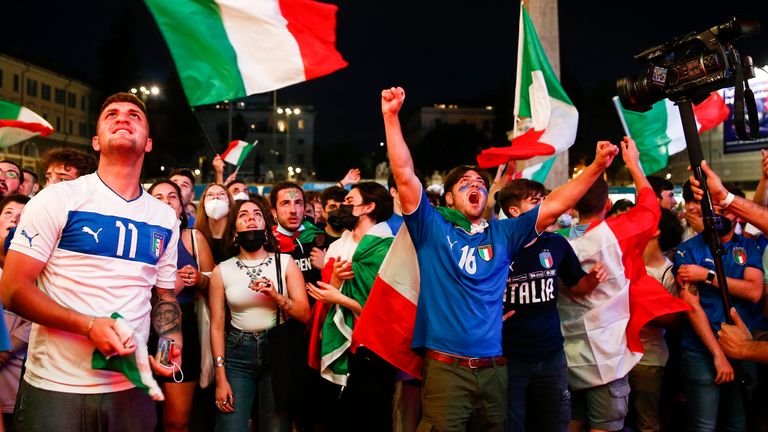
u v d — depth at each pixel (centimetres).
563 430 377
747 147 2803
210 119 9488
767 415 322
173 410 405
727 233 412
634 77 318
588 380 404
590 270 397
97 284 262
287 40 413
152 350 363
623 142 416
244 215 409
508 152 579
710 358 404
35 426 259
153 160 6347
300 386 399
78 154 472
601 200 427
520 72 653
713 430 407
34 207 255
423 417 337
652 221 403
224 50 411
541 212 332
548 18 826
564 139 620
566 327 414
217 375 388
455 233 341
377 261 417
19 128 584
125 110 275
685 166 3941
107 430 267
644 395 436
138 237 274
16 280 246
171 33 409
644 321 401
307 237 516
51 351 261
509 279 377
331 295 398
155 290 298
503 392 333
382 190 448
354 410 432
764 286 392
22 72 5384
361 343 362
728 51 290
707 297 412
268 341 396
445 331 328
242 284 399
